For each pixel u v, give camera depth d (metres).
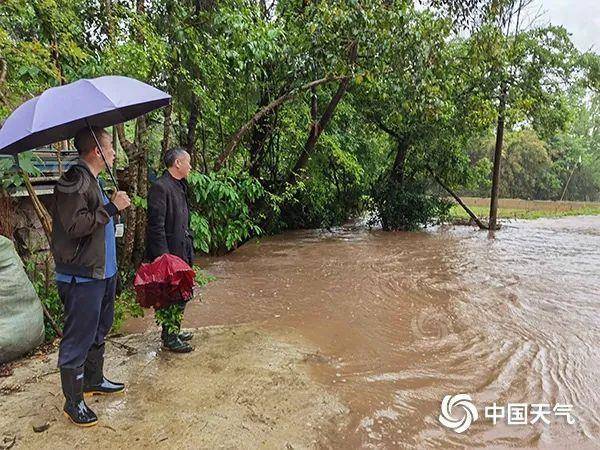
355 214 14.75
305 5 7.98
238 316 5.17
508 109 12.20
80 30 5.34
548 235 12.08
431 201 13.16
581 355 4.21
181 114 7.05
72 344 2.81
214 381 3.48
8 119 2.74
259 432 2.86
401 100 8.87
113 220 3.11
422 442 2.87
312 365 3.87
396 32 7.37
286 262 8.16
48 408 3.04
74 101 2.73
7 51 4.14
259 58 6.78
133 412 3.02
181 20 6.00
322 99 11.21
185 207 4.02
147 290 3.70
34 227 4.66
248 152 9.38
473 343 4.48
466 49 10.55
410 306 5.64
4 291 3.62
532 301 5.88
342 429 2.96
